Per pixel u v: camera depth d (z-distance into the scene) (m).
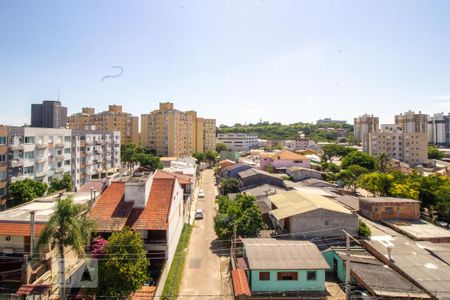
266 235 34.56
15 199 44.47
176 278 26.27
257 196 50.38
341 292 24.89
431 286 21.94
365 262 26.31
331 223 31.70
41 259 22.67
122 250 21.23
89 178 74.38
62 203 20.03
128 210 28.23
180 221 36.94
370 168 83.81
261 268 23.83
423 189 46.03
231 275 27.14
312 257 25.34
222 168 88.69
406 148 111.62
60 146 62.09
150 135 127.50
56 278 23.14
